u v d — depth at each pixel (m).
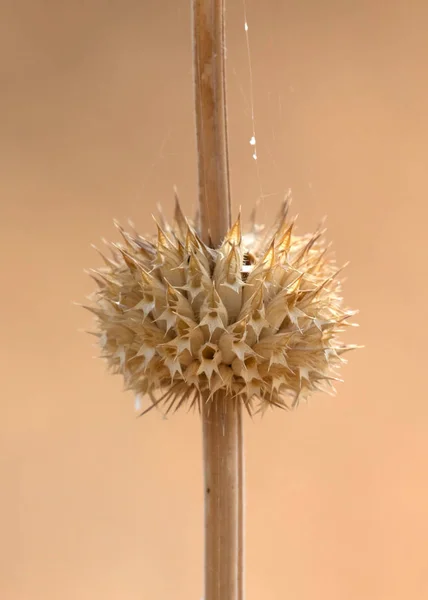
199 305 0.47
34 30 0.77
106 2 0.77
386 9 0.75
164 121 0.77
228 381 0.47
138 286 0.47
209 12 0.47
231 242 0.47
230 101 0.75
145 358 0.47
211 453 0.48
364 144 0.76
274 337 0.47
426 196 0.76
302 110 0.75
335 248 0.77
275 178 0.75
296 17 0.75
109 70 0.77
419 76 0.75
